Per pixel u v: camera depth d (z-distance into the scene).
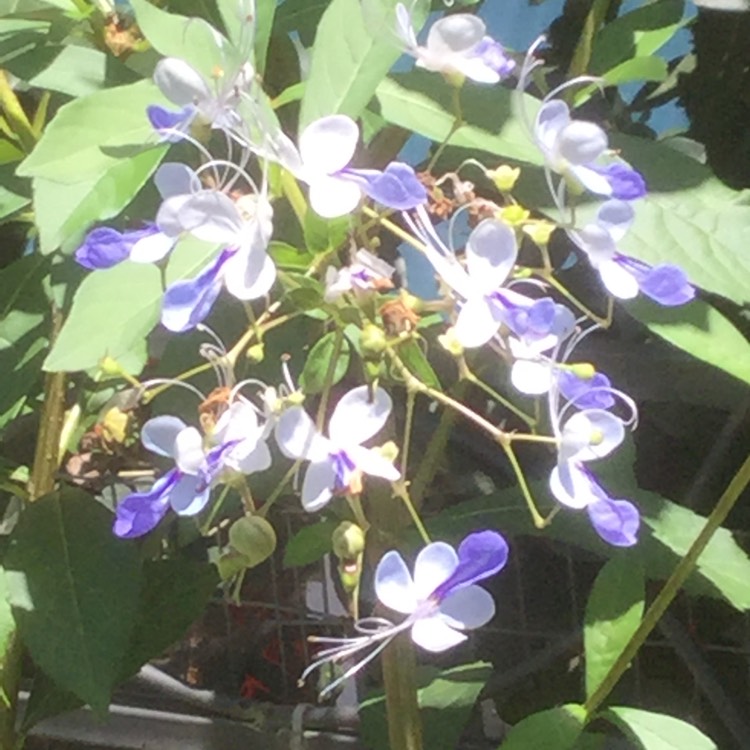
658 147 0.28
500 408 0.39
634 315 0.26
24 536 0.30
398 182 0.19
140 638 0.34
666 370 0.36
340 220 0.21
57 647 0.28
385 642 0.25
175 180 0.19
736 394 0.36
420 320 0.22
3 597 0.29
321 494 0.21
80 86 0.26
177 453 0.20
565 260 0.38
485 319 0.20
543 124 0.21
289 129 0.30
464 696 0.35
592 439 0.21
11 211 0.28
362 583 0.35
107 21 0.28
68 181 0.22
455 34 0.21
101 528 0.30
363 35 0.23
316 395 0.29
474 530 0.31
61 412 0.31
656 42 0.32
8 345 0.29
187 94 0.20
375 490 0.29
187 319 0.19
